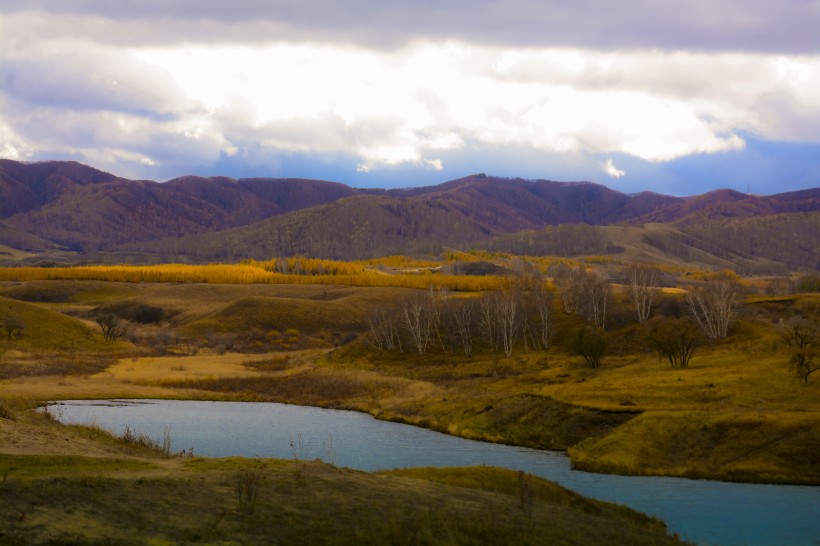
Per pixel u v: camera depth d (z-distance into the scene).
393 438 60.84
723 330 115.19
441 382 96.25
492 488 31.92
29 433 32.97
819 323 109.75
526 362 107.31
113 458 28.62
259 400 88.62
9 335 124.88
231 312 184.88
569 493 34.03
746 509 36.38
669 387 66.50
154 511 20.05
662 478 44.44
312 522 21.00
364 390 92.19
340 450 54.78
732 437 48.75
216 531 19.20
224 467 27.39
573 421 59.38
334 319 189.75
